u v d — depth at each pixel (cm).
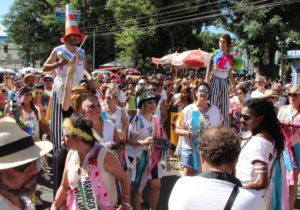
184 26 4672
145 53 4803
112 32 5531
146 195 704
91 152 368
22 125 733
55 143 545
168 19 4659
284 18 3675
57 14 4712
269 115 375
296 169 605
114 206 376
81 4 5878
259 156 358
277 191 376
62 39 566
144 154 568
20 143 236
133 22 4844
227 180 265
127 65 4750
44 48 7275
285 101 925
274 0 3484
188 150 628
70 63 528
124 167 564
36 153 239
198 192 262
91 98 480
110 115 623
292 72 3462
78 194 370
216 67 698
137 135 568
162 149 573
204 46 4891
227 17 3975
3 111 875
